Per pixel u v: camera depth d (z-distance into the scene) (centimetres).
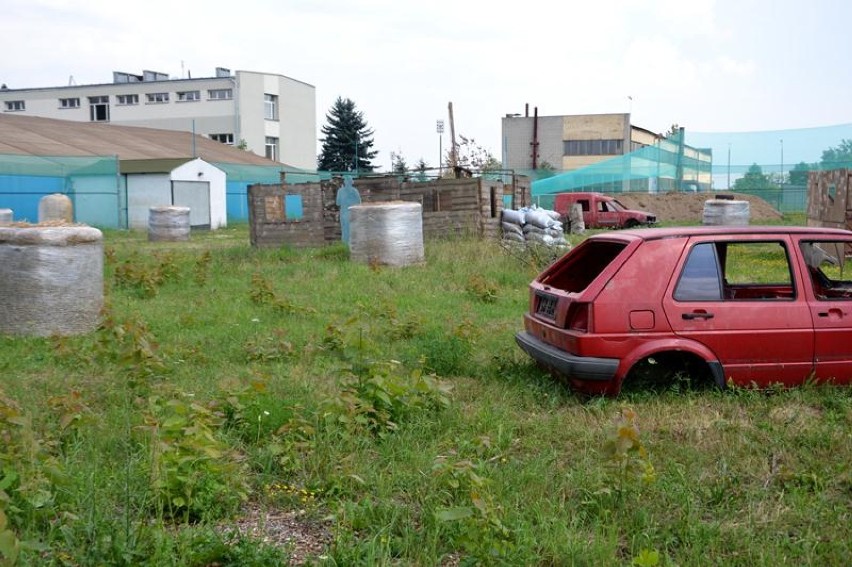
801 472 497
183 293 1280
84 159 3872
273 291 1185
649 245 654
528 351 713
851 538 412
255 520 441
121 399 644
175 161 3819
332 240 2106
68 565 359
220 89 7188
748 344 641
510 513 428
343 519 426
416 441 547
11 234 924
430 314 1087
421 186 2006
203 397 651
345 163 7775
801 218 4344
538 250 1659
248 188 2061
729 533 420
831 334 649
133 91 7444
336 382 629
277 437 529
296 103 7675
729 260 914
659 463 519
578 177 4841
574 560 386
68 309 942
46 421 571
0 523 319
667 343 633
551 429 586
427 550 392
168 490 431
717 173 5019
